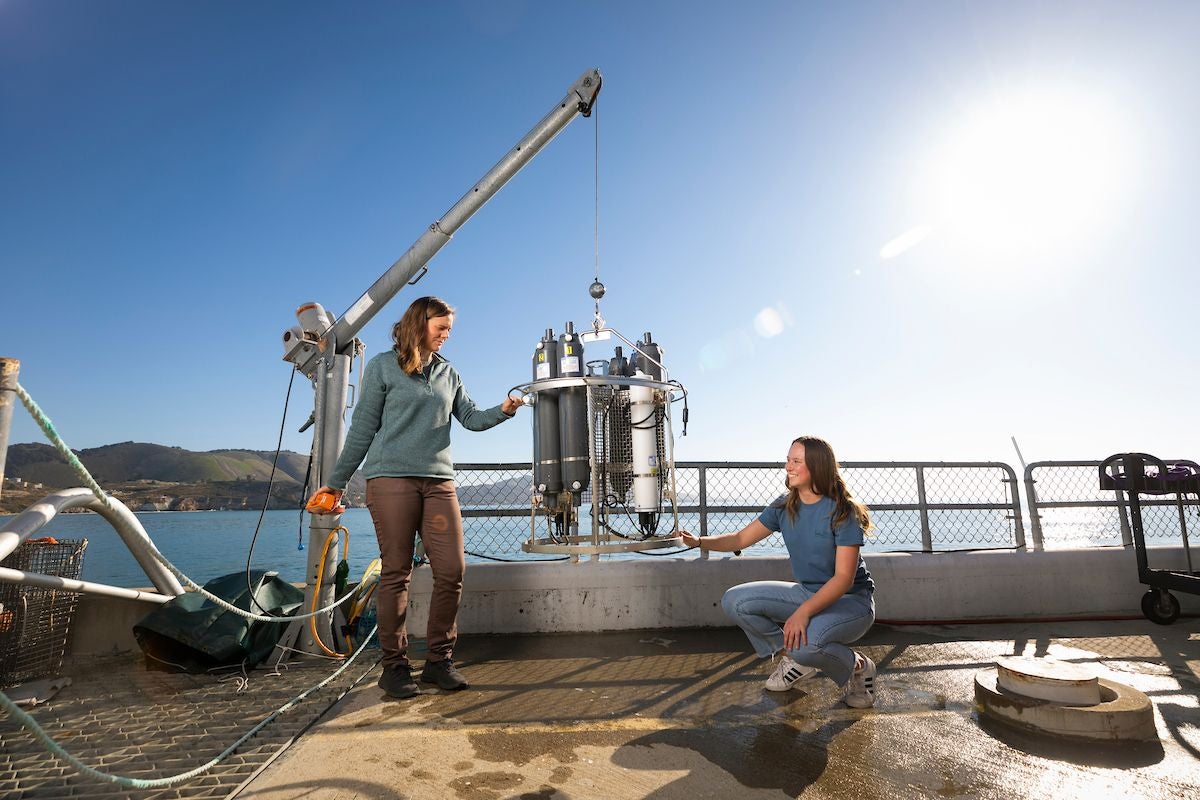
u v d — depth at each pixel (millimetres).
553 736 2432
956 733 2422
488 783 2012
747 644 3977
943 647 3873
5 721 2742
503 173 3980
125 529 3672
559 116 3863
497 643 4047
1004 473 5242
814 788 1960
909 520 5262
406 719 2646
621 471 3715
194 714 2814
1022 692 2523
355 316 4176
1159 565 4914
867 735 2410
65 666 3719
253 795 1937
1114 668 3420
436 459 3135
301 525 4051
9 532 2479
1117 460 4949
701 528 4797
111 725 2674
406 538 3064
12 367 1608
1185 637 4121
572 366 3672
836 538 2627
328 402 4242
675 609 4418
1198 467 4492
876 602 4574
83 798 1965
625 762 2174
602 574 4398
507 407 3355
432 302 3209
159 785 1789
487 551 4520
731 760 2180
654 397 3789
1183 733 2414
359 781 2031
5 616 3262
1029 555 4781
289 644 3840
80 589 3350
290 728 2580
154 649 3705
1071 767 2105
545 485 3645
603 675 3305
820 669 2639
